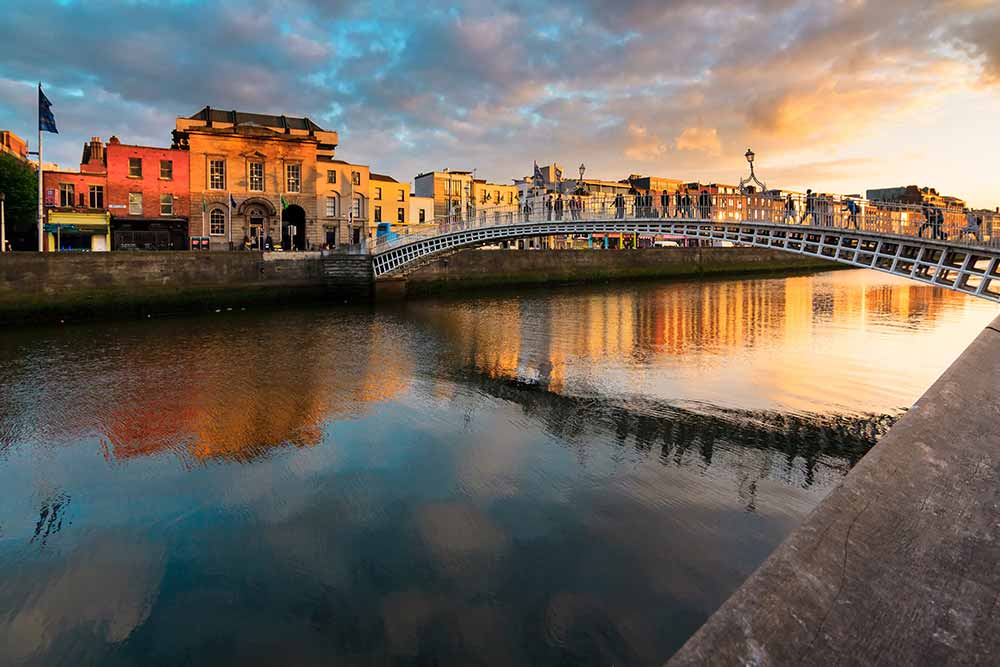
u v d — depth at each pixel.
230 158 44.88
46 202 40.53
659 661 5.59
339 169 51.75
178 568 7.27
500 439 11.63
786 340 23.33
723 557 7.28
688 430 12.13
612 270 59.53
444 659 5.66
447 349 21.80
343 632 6.06
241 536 7.98
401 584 6.82
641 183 91.81
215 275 34.25
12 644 5.97
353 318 31.11
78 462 10.65
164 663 5.70
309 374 17.52
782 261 76.12
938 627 1.36
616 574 6.94
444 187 70.06
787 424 12.47
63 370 17.98
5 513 8.71
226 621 6.27
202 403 14.30
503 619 6.19
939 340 23.05
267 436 11.91
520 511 8.53
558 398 14.70
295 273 37.34
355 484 9.55
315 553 7.54
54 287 28.84
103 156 49.53
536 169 61.72
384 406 14.05
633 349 21.58
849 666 1.26
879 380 16.36
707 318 30.67
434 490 9.28
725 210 28.34
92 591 6.84
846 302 38.16
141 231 43.59
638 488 9.27
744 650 1.32
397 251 40.12
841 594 1.47
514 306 37.16
